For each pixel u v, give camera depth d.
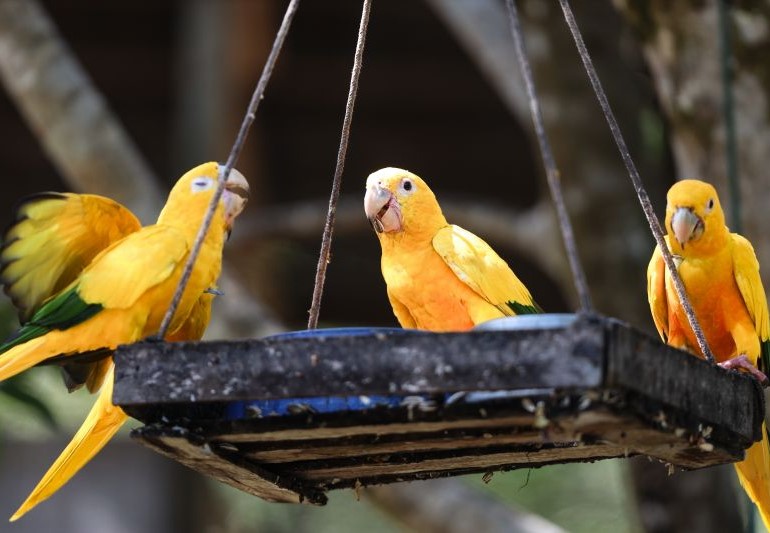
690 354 5.67
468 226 14.40
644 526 12.41
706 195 7.79
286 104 19.66
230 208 7.04
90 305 6.56
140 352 5.70
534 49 13.15
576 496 19.30
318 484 6.99
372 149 20.36
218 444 5.97
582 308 5.24
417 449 6.12
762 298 8.06
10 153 19.59
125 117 20.30
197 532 17.88
